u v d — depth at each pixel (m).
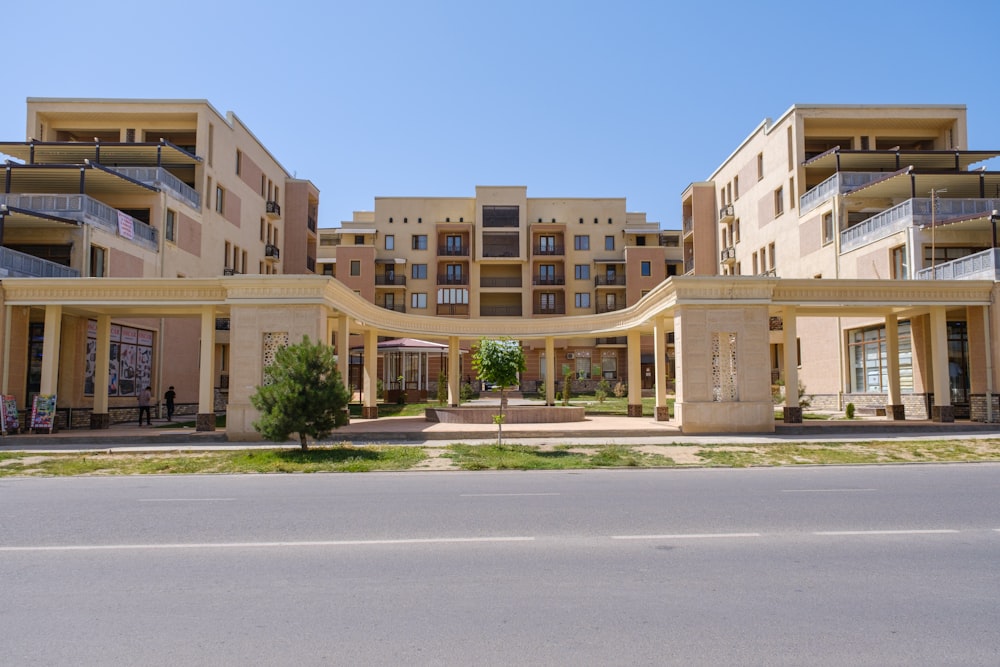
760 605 5.43
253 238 43.81
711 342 21.22
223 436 20.22
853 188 33.03
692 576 6.23
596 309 60.25
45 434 20.95
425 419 27.03
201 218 36.00
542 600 5.56
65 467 14.80
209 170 36.97
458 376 31.27
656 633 4.83
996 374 22.56
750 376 21.16
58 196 26.69
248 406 20.02
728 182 48.41
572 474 13.98
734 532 8.06
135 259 29.83
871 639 4.73
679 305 21.27
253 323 20.20
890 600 5.57
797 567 6.54
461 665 4.29
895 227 29.22
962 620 5.11
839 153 34.94
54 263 25.17
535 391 56.91
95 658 4.43
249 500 10.59
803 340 36.75
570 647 4.58
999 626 4.99
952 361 26.44
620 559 6.84
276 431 16.42
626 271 59.31
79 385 24.86
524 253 60.22
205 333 21.56
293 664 4.31
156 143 32.53
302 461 15.33
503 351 18.39
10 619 5.17
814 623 5.04
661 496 10.84
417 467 14.89
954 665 4.31
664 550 7.20
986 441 18.83
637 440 19.42
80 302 21.39
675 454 16.75
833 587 5.91
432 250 61.12
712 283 21.09
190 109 36.31
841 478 13.20
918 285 22.45
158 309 22.84
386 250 61.41
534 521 8.76
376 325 26.64
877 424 21.88
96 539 7.81
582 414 25.69
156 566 6.63
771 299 21.69
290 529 8.30
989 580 6.12
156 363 31.27
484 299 61.62
